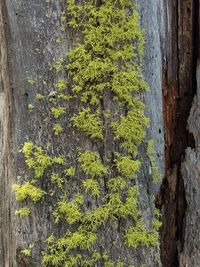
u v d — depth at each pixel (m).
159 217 0.58
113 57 0.51
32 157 0.51
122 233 0.52
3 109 0.55
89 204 0.51
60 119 0.51
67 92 0.51
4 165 0.55
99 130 0.51
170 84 0.62
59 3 0.51
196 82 0.62
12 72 0.52
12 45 0.52
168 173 0.62
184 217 0.61
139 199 0.53
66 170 0.50
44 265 0.50
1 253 0.56
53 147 0.51
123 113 0.52
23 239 0.51
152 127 0.55
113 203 0.51
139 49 0.53
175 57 0.63
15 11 0.51
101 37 0.51
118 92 0.51
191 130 0.61
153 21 0.56
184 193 0.62
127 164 0.51
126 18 0.52
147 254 0.53
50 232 0.50
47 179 0.51
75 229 0.50
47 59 0.51
